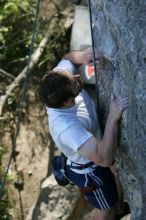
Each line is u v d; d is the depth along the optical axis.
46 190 6.63
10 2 7.68
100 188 4.00
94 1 3.76
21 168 7.41
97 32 3.80
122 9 3.33
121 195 4.45
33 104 7.61
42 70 7.67
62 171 3.98
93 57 3.72
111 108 3.56
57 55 7.66
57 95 3.51
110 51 3.65
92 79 6.59
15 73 7.79
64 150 3.72
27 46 7.71
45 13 7.84
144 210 3.80
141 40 3.21
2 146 7.48
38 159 7.40
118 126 3.62
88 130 3.70
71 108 3.64
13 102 7.63
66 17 7.77
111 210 4.48
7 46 7.80
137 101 3.32
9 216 7.27
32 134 7.50
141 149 3.44
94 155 3.53
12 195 7.34
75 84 3.58
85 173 3.89
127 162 3.76
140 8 3.21
